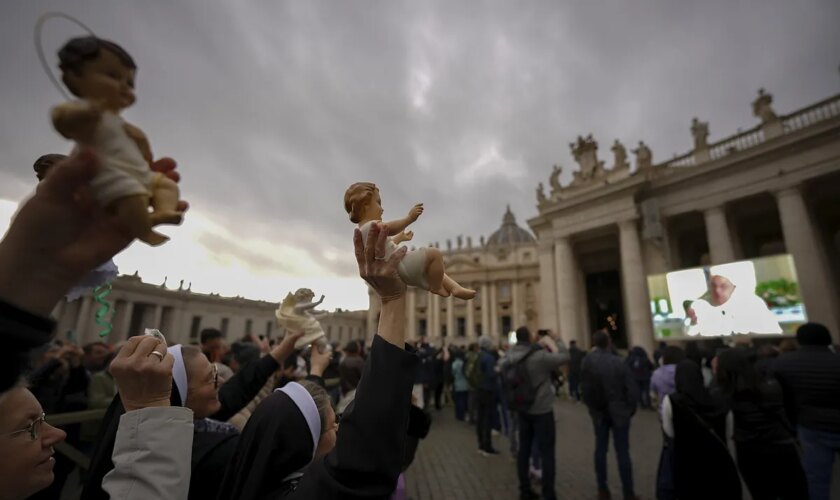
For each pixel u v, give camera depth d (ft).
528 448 18.08
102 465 4.98
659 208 77.51
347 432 3.70
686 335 53.67
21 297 1.77
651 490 19.24
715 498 11.66
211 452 5.73
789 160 63.31
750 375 12.82
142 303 80.48
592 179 90.02
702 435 12.11
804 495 11.93
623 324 99.35
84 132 1.68
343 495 3.49
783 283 46.09
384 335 3.96
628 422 17.25
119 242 1.88
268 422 5.02
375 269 3.78
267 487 4.72
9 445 3.89
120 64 1.83
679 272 55.42
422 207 3.99
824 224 76.79
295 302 9.28
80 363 16.56
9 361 1.82
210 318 93.71
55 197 1.73
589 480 20.92
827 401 12.92
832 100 61.77
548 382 17.88
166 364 4.25
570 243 89.35
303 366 14.23
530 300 206.69
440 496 18.81
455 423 38.50
